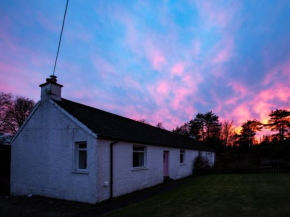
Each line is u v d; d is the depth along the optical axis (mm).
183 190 11625
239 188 11570
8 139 34594
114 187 10109
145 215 6793
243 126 60531
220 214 6648
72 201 9477
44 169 10945
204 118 54344
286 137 53188
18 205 8898
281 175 18391
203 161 23562
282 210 6891
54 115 10961
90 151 9359
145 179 13008
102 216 6945
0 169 18234
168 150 16891
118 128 12523
